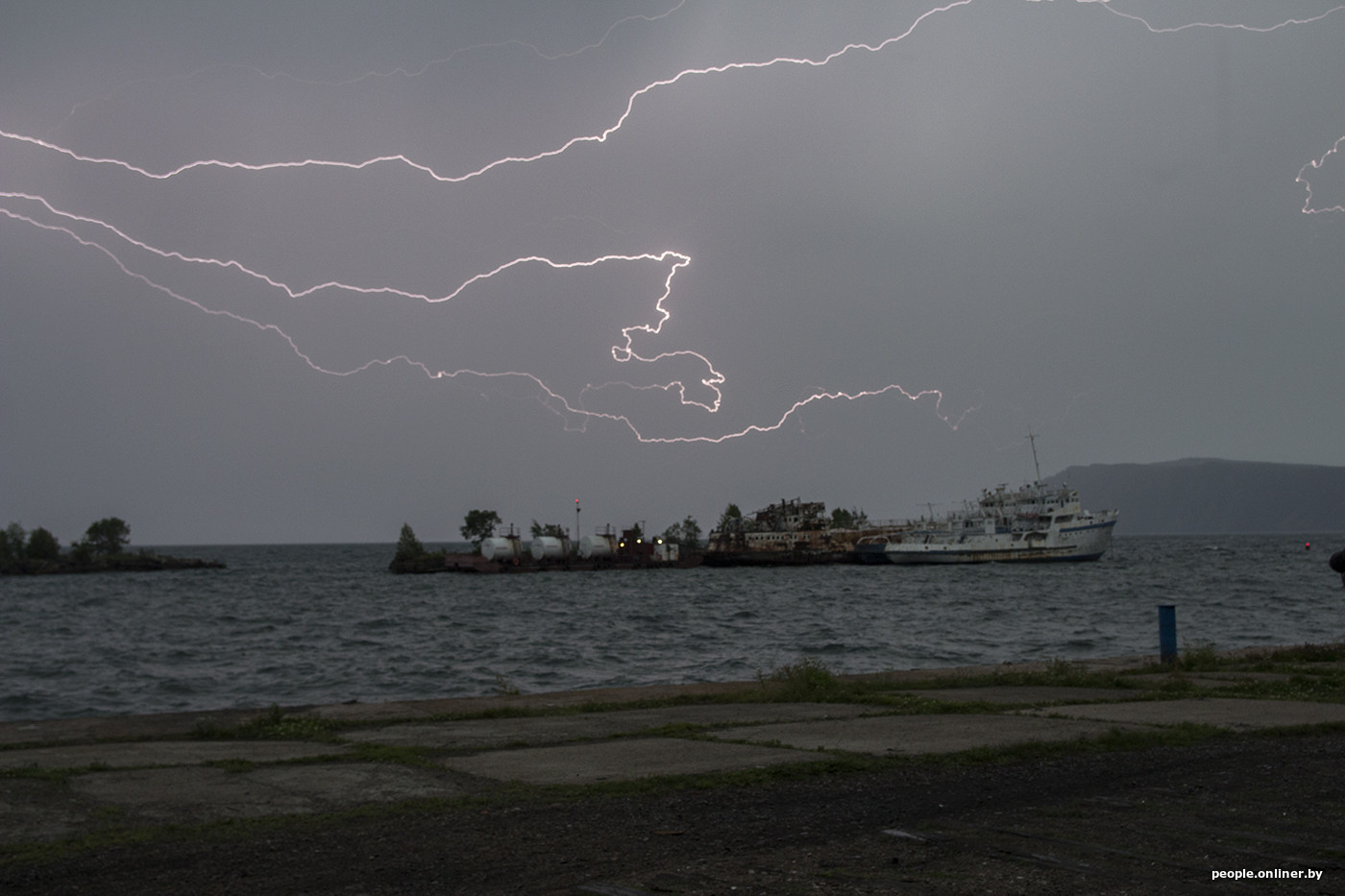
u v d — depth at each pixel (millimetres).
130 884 6246
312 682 33594
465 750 11492
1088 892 6004
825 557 160750
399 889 6137
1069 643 40062
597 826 7723
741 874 6414
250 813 8195
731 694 17156
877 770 9914
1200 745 11141
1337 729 12172
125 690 32469
